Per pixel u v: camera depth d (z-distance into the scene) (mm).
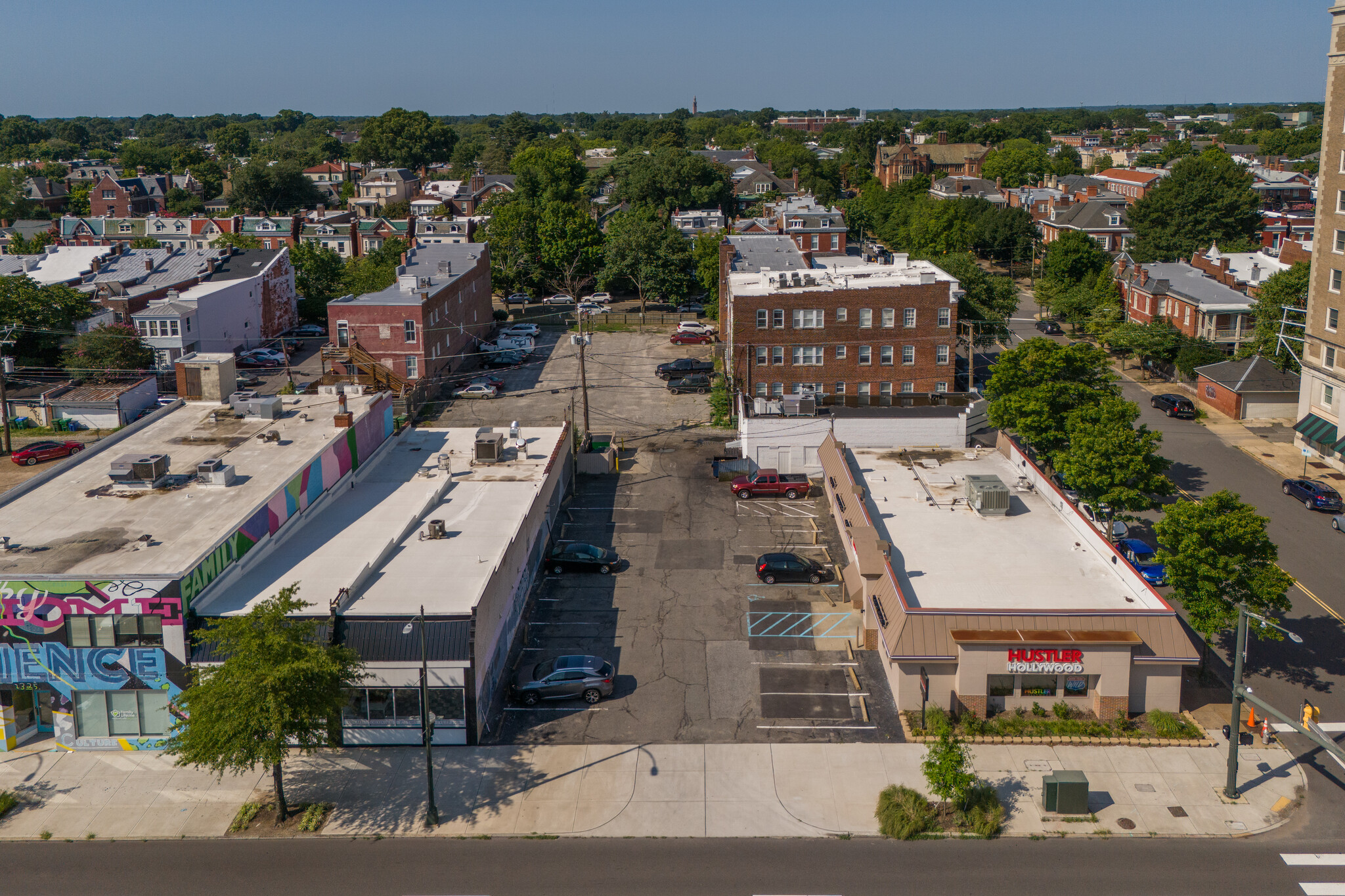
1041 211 158250
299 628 31547
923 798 32531
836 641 43188
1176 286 94500
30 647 35031
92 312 91188
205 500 42625
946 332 77250
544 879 29172
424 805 32719
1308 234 130625
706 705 38281
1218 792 33219
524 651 42500
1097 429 49062
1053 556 42844
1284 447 69438
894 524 46750
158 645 35031
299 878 29266
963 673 36562
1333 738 36281
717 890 28688
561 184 171875
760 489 60625
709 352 100000
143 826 31750
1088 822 31750
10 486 65062
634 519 57656
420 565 41188
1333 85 63125
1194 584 38344
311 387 83000
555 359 98750
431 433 62469
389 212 185625
